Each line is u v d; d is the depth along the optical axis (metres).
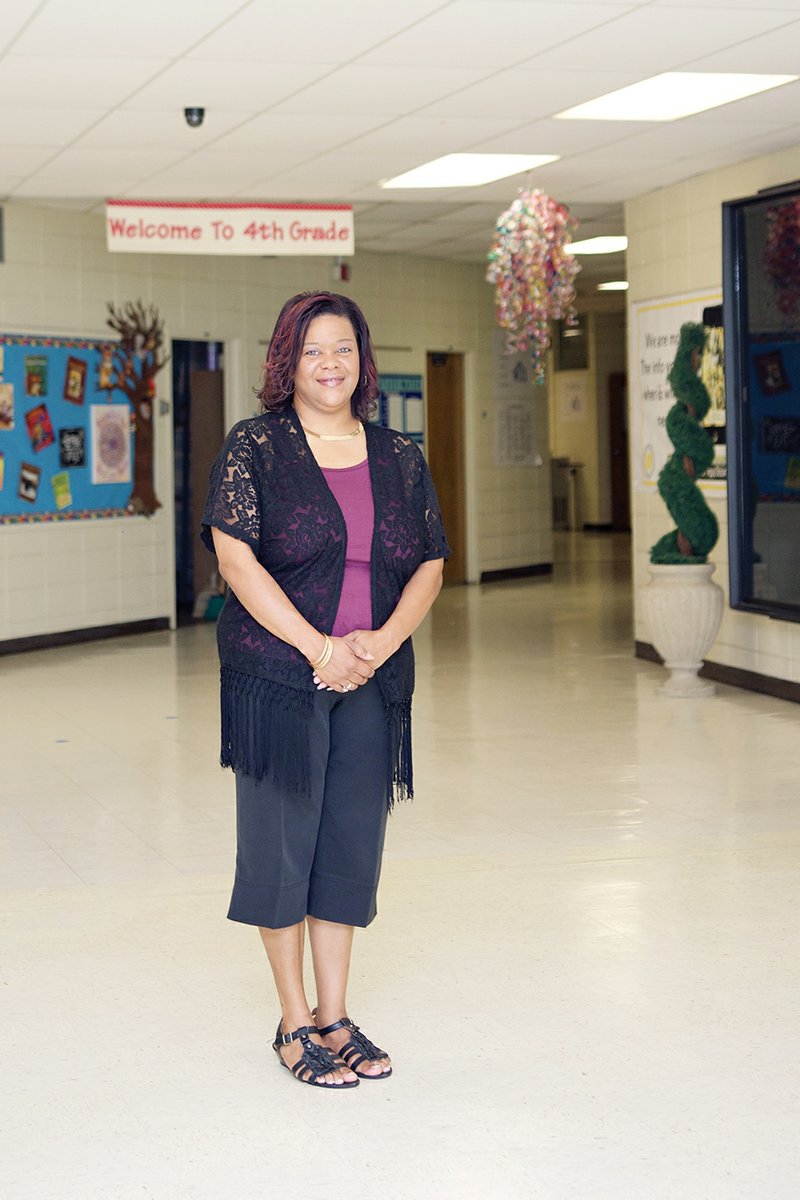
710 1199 2.78
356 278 14.16
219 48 6.37
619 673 9.70
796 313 8.14
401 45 6.35
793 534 8.25
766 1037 3.59
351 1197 2.81
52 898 4.86
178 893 4.90
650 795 6.24
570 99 7.38
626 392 23.48
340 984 3.51
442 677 9.63
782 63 6.75
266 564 3.35
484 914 4.61
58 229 11.15
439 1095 3.28
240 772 3.36
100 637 11.76
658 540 9.51
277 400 3.44
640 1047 3.54
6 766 7.05
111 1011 3.85
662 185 9.81
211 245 9.56
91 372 11.48
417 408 14.97
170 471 12.25
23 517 11.00
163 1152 3.03
